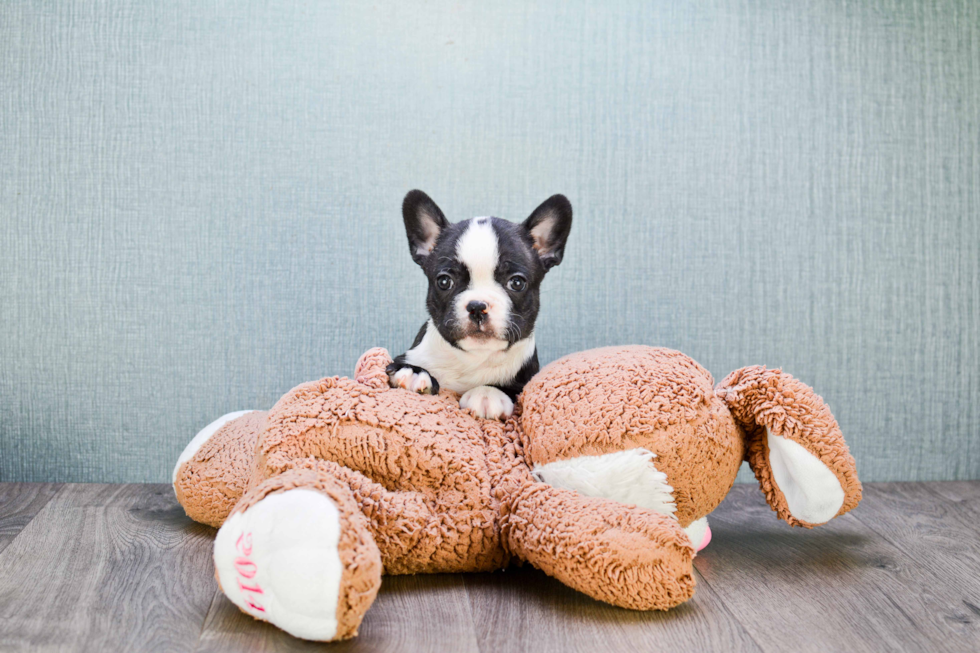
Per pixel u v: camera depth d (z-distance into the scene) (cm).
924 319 249
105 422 233
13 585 144
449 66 237
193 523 188
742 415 163
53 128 230
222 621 129
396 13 235
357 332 237
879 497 224
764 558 168
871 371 247
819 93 245
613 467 145
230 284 234
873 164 246
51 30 229
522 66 238
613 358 164
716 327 244
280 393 236
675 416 148
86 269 231
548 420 154
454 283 176
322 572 113
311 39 234
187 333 233
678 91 241
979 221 248
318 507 118
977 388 250
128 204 231
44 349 232
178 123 232
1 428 232
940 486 238
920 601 144
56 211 230
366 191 236
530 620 131
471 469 151
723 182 243
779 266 245
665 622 132
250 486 150
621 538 129
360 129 235
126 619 129
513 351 183
